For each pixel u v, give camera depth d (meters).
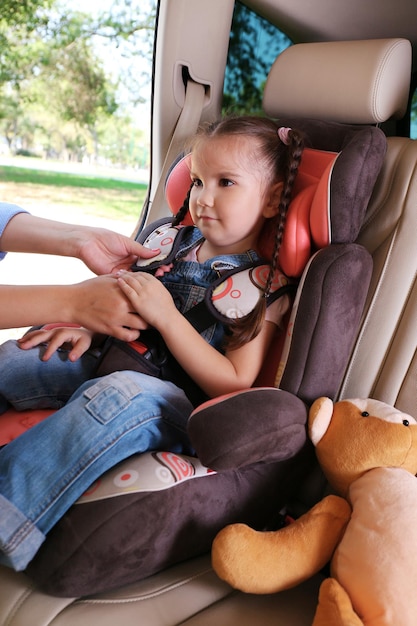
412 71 1.40
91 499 0.77
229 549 0.78
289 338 0.99
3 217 1.20
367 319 1.07
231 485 0.89
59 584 0.73
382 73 1.13
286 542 0.81
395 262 1.05
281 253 1.06
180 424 0.93
